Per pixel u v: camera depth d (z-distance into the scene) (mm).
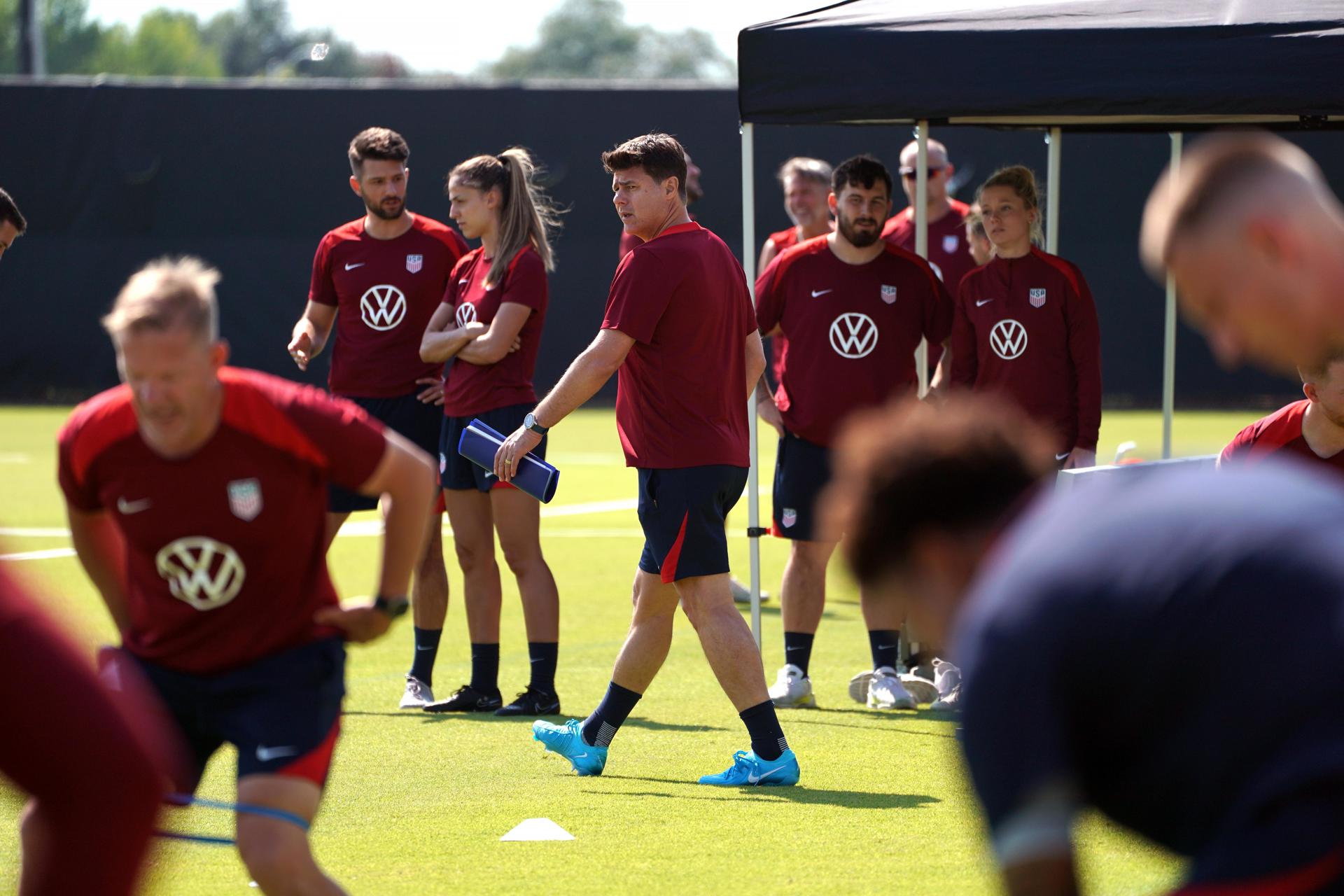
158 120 67938
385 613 9758
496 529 20859
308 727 9461
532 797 15938
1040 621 5270
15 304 69188
